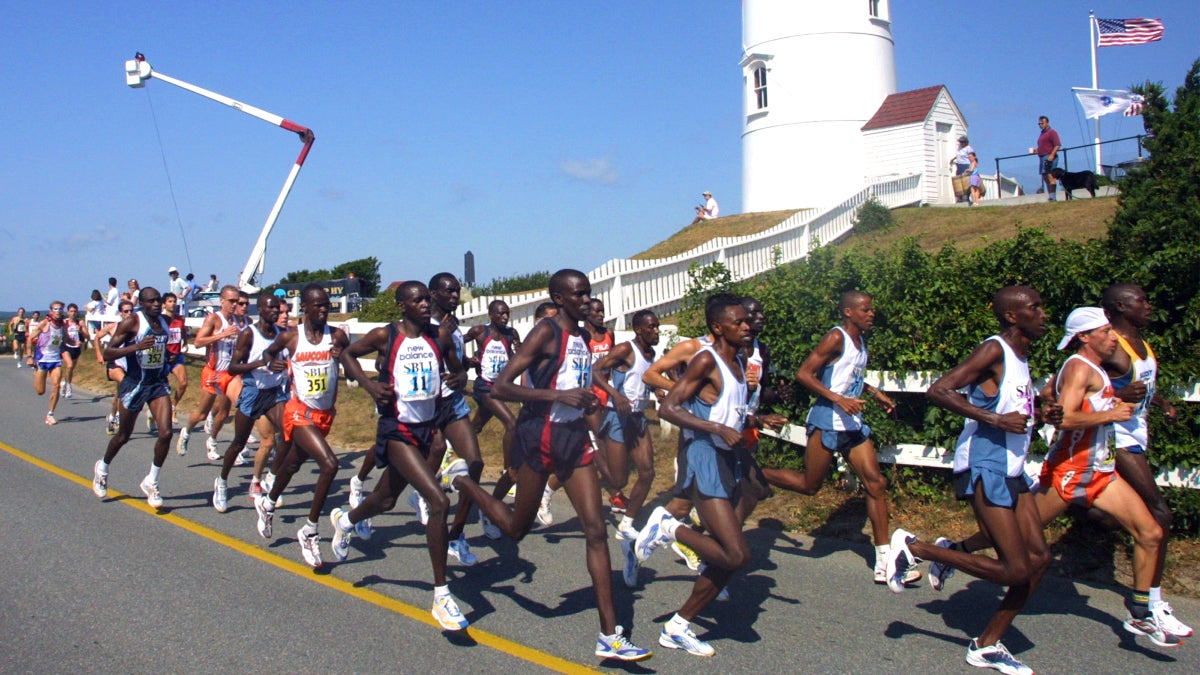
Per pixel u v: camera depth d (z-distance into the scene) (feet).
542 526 27.07
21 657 17.29
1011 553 16.15
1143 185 26.73
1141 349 18.11
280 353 28.04
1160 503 17.87
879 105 97.96
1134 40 83.82
